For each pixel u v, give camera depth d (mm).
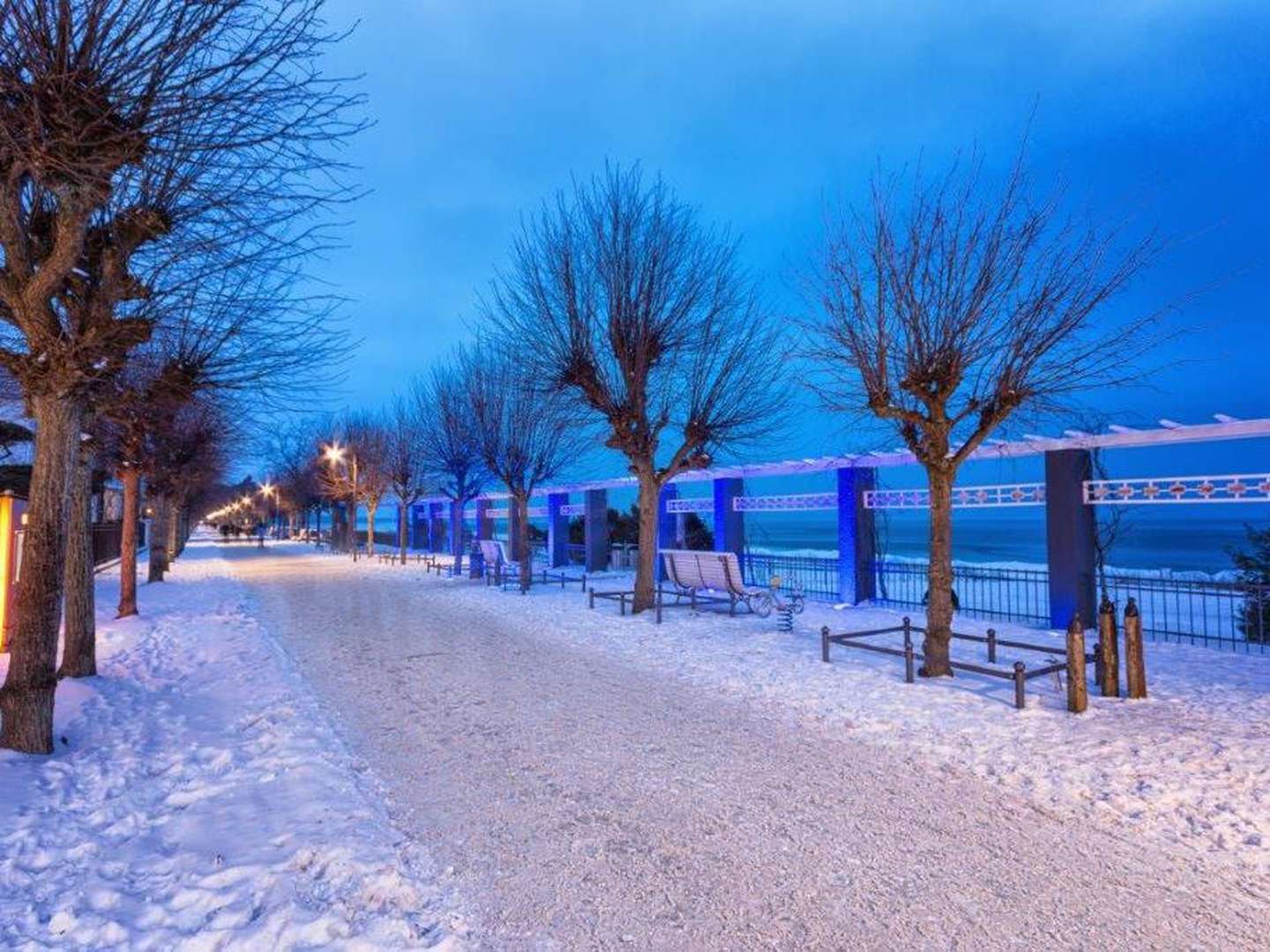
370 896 3252
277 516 77875
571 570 23609
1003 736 5656
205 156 4746
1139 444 10023
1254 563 12477
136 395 6359
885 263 7953
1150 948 2906
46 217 5293
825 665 8406
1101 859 3695
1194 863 3641
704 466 13734
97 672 8219
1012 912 3182
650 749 5469
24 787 4496
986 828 4066
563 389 13422
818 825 4102
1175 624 13266
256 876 3383
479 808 4336
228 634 11203
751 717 6375
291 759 5152
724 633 10789
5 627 9562
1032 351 7359
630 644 10031
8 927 2971
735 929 3045
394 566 28422
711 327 13258
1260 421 8555
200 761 5203
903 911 3195
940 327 7648
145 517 39812
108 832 3984
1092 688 7262
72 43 3777
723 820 4172
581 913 3162
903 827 4078
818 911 3188
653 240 12977
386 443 32219
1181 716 6176
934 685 7348
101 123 3873
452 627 11883
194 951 2838
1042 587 19656
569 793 4578
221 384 6336
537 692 7312
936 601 7762
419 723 6199
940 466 7855
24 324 4926
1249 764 4910
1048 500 11078
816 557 17203
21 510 9914
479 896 3309
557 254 13234
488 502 29688
